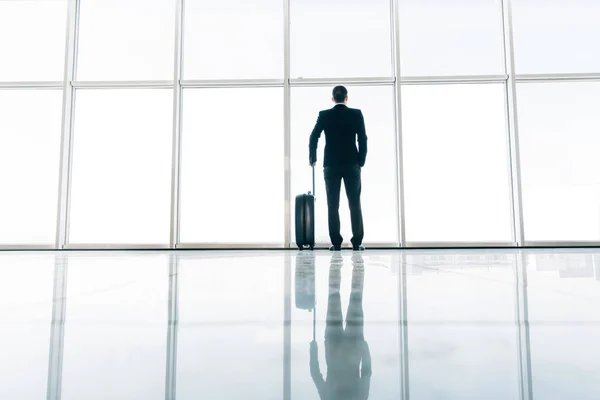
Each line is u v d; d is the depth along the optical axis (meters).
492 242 4.20
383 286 0.75
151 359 0.28
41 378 0.24
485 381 0.23
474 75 4.33
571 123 4.33
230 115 5.14
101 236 4.41
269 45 4.57
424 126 4.41
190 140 4.56
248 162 4.74
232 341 0.33
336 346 0.31
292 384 0.23
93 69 4.51
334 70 4.58
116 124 4.52
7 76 4.38
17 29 4.44
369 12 4.54
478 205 4.38
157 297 0.62
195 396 0.21
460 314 0.45
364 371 0.25
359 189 3.09
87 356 0.29
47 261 1.88
